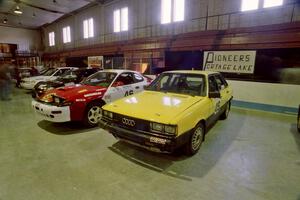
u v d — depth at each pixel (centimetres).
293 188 234
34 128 441
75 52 1698
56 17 1758
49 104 405
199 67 909
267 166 285
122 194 221
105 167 278
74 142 364
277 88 605
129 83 526
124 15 1287
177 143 255
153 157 308
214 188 233
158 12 1070
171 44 962
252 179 252
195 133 311
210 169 274
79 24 1723
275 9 699
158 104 309
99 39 1531
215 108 385
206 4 873
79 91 432
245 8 773
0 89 793
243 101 683
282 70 666
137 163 289
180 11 986
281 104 601
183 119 263
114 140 374
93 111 441
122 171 268
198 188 233
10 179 248
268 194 223
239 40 725
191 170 272
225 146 352
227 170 272
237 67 732
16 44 2248
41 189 229
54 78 834
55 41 2170
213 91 375
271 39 648
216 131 431
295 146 356
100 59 1409
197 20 916
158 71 1044
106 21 1427
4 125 462
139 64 1128
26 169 271
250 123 493
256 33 696
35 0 1267
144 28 1159
